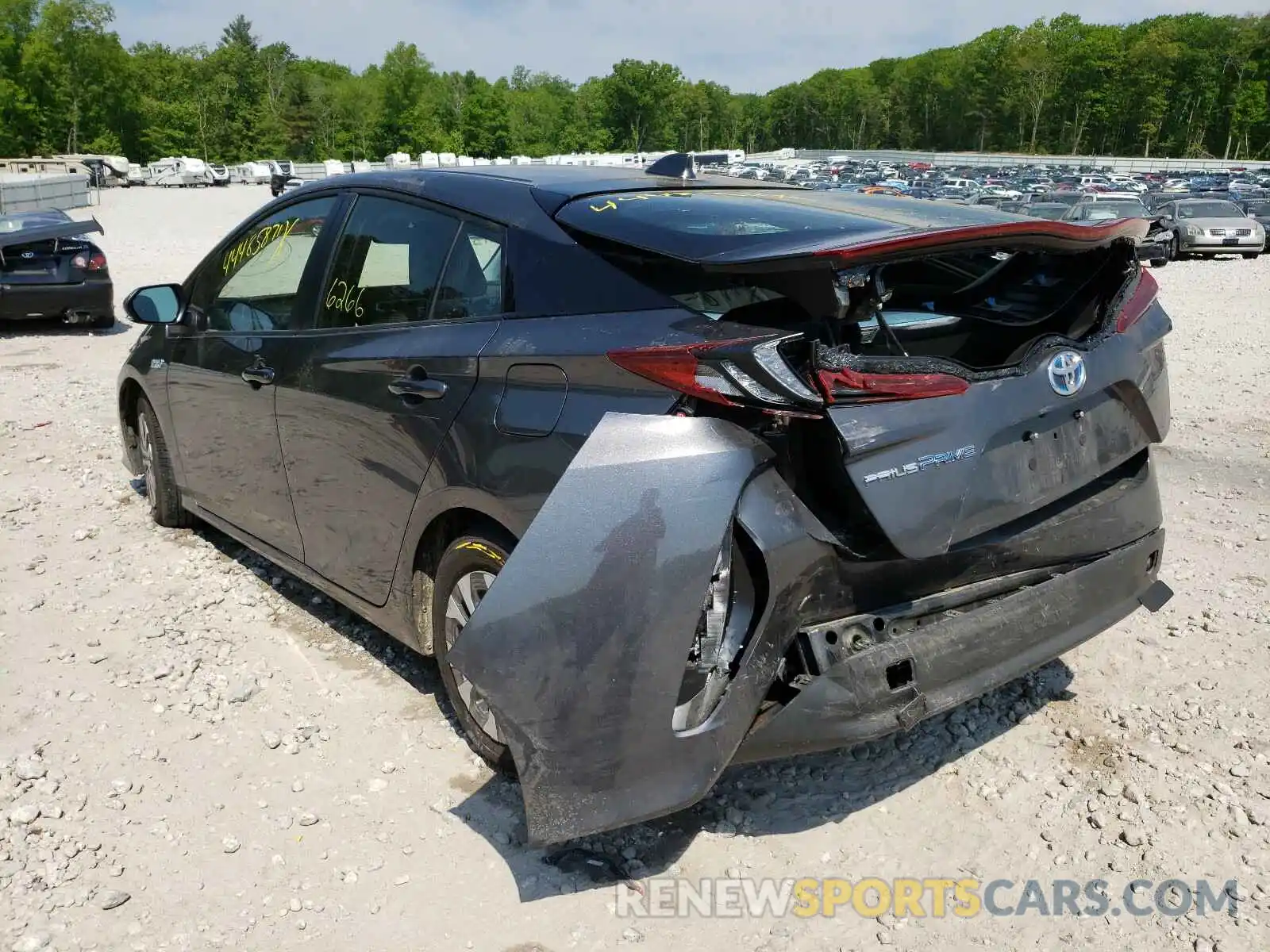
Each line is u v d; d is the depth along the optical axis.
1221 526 5.35
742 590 2.53
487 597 2.54
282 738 3.35
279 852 2.82
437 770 3.20
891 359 2.54
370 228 3.62
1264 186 57.56
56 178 41.62
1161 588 3.40
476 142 144.25
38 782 3.09
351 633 4.09
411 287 3.36
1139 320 3.12
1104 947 2.53
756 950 2.51
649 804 2.48
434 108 145.75
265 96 140.88
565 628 2.48
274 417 3.87
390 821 2.96
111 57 120.25
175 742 3.33
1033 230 2.63
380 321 3.45
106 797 3.04
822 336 2.54
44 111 117.00
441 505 3.06
